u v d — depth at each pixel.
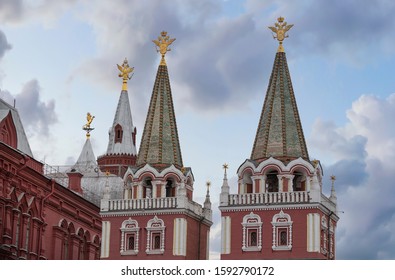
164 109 95.81
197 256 92.75
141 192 92.00
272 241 85.69
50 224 98.75
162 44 98.81
